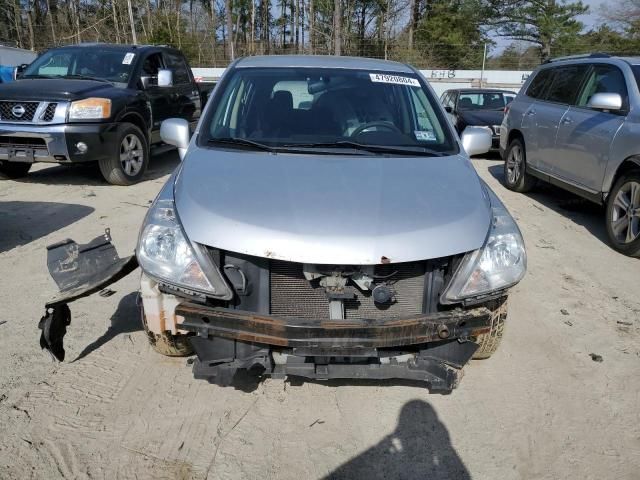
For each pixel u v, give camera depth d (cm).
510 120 836
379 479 247
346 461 256
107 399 290
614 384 325
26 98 679
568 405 303
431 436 274
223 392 300
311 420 281
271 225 245
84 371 313
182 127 361
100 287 287
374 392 304
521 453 266
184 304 254
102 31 3756
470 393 308
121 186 754
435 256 246
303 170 291
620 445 275
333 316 253
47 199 669
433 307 261
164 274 251
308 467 251
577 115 651
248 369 260
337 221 248
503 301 299
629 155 546
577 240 594
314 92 372
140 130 779
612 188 576
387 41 3353
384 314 262
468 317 250
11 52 1756
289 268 253
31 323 364
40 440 259
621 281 482
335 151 325
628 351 363
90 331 355
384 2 3612
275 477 245
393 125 355
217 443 263
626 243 545
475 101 1280
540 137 734
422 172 300
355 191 270
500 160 1135
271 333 241
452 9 3662
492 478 251
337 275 247
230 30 3294
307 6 4194
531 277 483
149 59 855
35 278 433
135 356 329
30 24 3588
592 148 609
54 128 674
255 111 356
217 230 247
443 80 2381
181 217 258
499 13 3572
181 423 275
